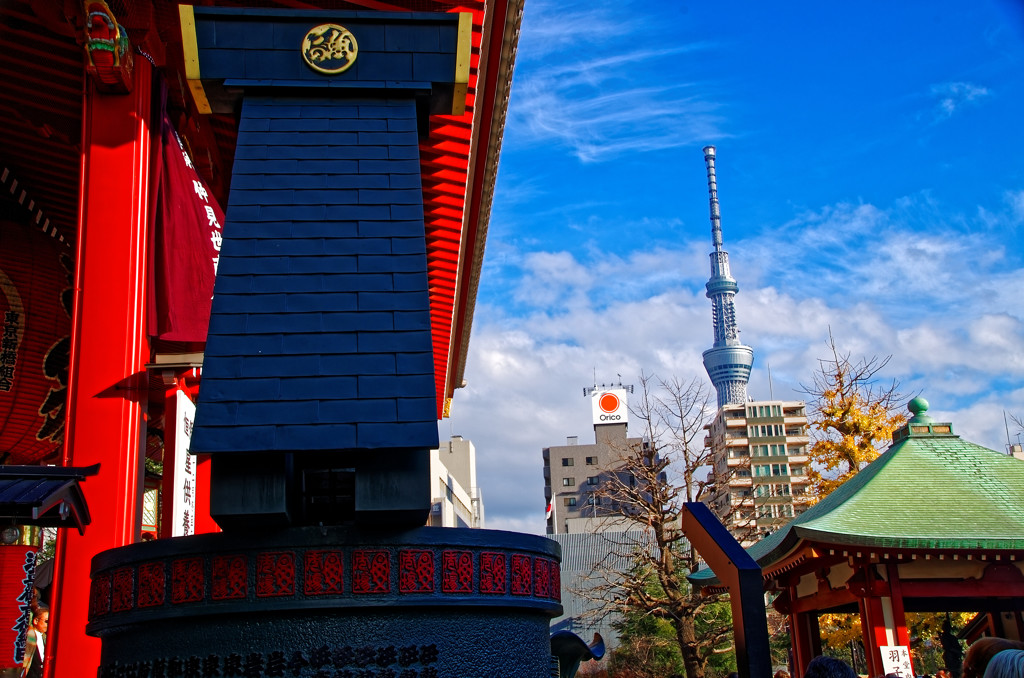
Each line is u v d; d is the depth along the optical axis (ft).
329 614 11.78
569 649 26.48
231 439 12.50
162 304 30.91
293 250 14.44
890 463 46.50
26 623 20.94
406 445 12.57
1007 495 43.45
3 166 42.68
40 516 19.07
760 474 274.77
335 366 13.37
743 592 15.35
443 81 16.30
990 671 11.35
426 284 14.29
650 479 86.53
